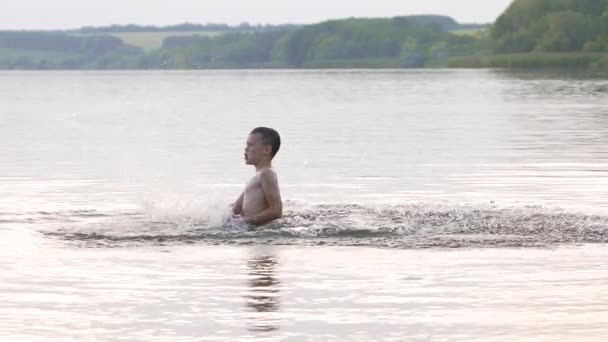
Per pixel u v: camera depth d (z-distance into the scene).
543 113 49.53
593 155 28.58
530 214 16.75
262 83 118.12
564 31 157.62
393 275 12.34
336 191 21.08
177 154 30.12
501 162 26.81
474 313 10.49
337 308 10.73
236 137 37.06
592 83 89.75
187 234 15.17
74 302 11.06
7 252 13.95
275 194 16.00
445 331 9.81
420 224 15.82
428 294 11.35
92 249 14.17
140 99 77.62
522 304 10.85
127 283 11.98
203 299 11.15
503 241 14.52
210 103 67.94
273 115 51.94
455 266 12.86
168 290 11.60
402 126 42.03
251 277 12.27
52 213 17.80
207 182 23.25
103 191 21.41
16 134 39.53
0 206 18.92
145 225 16.02
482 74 134.62
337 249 14.07
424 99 68.12
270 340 9.54
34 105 67.75
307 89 94.38
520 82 96.50
